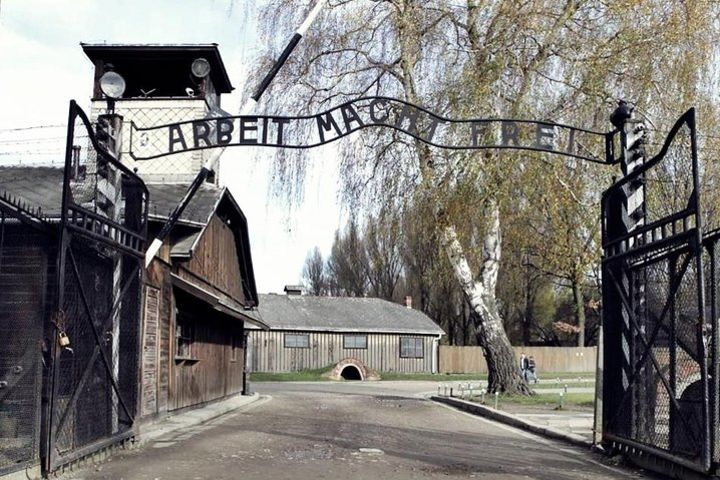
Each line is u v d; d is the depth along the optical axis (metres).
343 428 15.14
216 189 18.98
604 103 18.77
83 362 9.30
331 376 48.50
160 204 16.36
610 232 11.45
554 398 22.98
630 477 9.43
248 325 27.83
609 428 11.17
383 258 23.88
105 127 10.76
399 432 14.62
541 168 19.34
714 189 17.23
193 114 20.28
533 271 53.22
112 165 10.62
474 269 23.92
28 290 8.49
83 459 9.34
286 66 20.94
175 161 19.80
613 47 18.97
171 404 16.62
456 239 22.28
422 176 20.09
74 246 8.99
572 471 9.88
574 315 66.19
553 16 19.45
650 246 9.55
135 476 8.83
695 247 8.23
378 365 52.88
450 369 55.12
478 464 10.30
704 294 8.23
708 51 18.12
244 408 21.50
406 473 9.38
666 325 9.33
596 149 18.62
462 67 19.41
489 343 23.84
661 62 18.27
